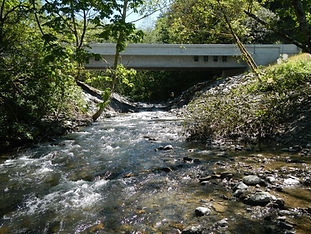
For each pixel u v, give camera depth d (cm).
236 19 1362
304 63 1220
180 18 1560
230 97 1246
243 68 2806
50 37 727
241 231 282
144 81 4181
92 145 852
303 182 407
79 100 1320
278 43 3014
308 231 272
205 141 806
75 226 326
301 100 867
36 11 795
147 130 1130
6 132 817
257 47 2716
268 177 431
